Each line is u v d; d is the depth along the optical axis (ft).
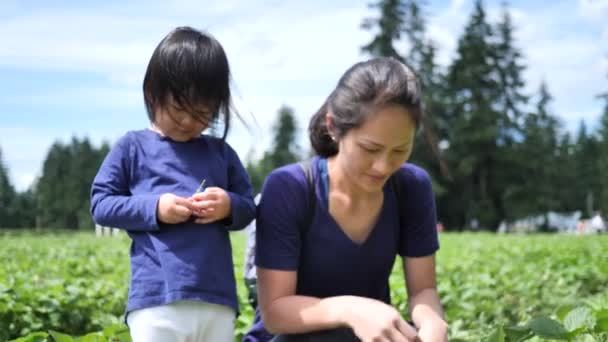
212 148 10.78
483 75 161.07
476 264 30.71
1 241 67.72
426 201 10.23
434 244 10.37
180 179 10.28
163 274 9.68
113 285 21.18
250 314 15.55
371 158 8.79
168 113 10.14
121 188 10.34
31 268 29.09
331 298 9.23
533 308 19.77
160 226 9.89
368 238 9.92
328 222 9.80
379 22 154.20
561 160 214.48
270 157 245.45
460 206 158.10
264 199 9.99
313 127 10.02
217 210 9.89
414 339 8.62
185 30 10.33
